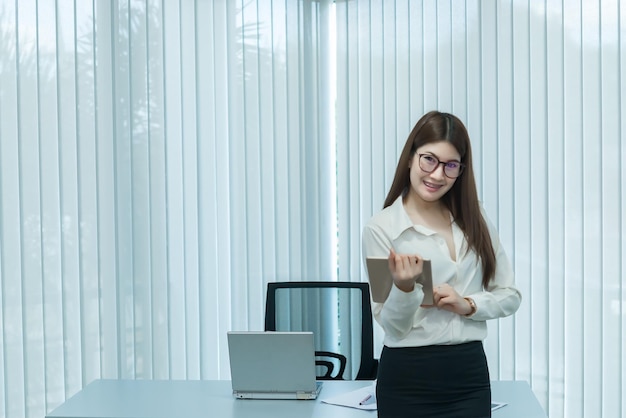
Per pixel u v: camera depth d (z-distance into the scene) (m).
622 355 4.21
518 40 4.32
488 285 2.45
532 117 4.31
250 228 4.57
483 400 2.26
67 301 4.01
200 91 4.43
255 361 2.91
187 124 4.39
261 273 4.61
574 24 4.23
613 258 4.21
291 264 4.66
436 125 2.23
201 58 4.42
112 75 4.10
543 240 4.31
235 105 4.52
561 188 4.28
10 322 3.83
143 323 4.25
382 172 4.57
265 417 2.74
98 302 4.09
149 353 4.27
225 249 4.53
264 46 4.56
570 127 4.26
